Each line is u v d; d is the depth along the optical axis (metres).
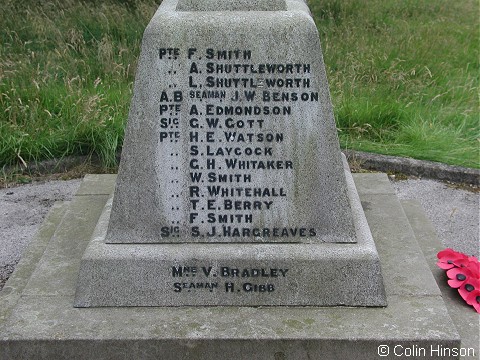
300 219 3.08
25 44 6.70
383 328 2.90
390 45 7.34
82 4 8.01
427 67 6.69
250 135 2.98
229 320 2.96
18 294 3.35
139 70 2.90
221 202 3.07
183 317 2.99
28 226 4.53
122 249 3.06
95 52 6.88
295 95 2.92
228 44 2.86
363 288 3.03
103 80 6.30
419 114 5.98
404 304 3.05
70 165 5.46
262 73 2.89
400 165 5.42
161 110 2.95
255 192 3.05
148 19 7.58
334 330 2.89
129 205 3.07
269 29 2.84
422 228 3.97
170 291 3.06
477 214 4.78
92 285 3.05
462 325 3.17
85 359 2.88
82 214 3.82
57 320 2.96
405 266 3.32
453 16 9.34
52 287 3.18
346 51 7.07
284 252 3.04
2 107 5.66
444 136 5.73
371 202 3.99
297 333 2.87
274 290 3.05
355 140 5.71
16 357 2.87
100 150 5.48
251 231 3.10
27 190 5.10
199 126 2.97
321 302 3.05
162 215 3.08
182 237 3.11
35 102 5.73
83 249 3.48
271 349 2.86
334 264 3.01
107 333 2.88
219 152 3.00
